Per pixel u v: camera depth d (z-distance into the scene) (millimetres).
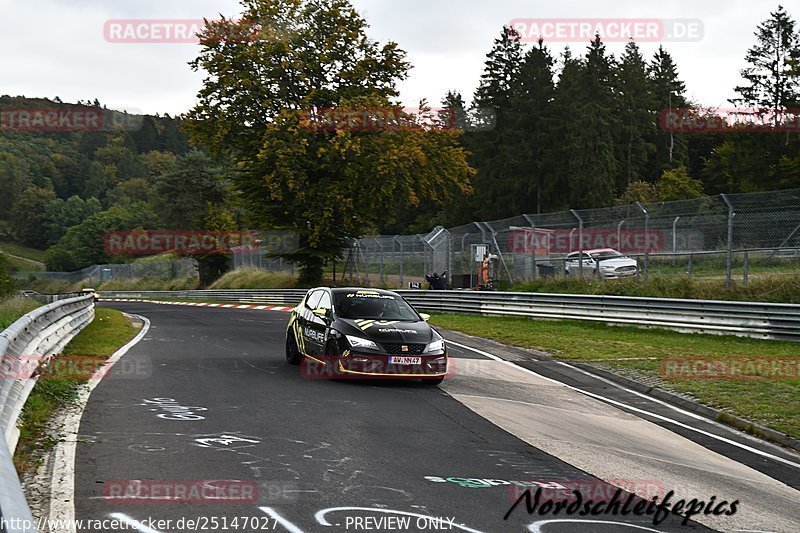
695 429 10336
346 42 41938
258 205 44000
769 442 9844
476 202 72812
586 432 9656
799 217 21141
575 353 17156
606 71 77188
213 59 41156
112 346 16750
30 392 9375
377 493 6387
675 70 87250
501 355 17109
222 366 13977
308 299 14555
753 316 19312
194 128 42469
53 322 13711
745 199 22234
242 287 51062
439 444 8422
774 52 63438
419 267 38250
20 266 129375
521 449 8438
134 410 9523
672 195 58938
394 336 12383
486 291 26781
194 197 85875
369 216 42312
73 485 6262
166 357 15070
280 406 10172
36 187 153250
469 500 6355
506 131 72500
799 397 12188
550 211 70250
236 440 8094
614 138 74562
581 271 27156
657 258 25297
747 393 12523
